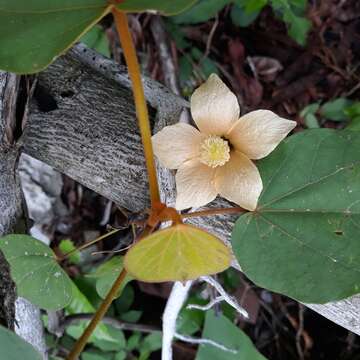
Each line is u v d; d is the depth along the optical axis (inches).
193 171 12.1
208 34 25.7
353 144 12.3
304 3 22.0
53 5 10.4
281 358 23.1
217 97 11.9
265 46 26.1
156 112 15.3
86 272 22.2
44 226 22.8
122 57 23.3
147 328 21.0
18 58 10.3
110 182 15.2
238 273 22.3
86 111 15.5
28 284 12.9
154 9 9.9
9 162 14.6
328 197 12.3
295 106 25.5
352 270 11.9
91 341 20.7
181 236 10.5
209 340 18.5
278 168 12.4
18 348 10.4
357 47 26.1
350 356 22.8
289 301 23.3
